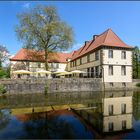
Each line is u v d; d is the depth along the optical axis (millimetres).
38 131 9203
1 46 65188
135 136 8508
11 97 25203
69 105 17516
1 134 8797
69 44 46250
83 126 10016
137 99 21469
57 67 62969
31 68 58156
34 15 44875
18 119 11781
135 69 58250
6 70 58406
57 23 44531
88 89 36531
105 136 8500
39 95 28078
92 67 43875
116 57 40094
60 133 8867
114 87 39094
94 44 46500
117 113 13438
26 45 45500
